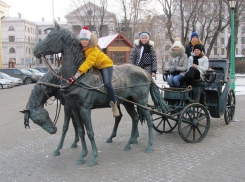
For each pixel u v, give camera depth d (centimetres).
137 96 577
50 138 726
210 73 640
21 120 976
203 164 498
